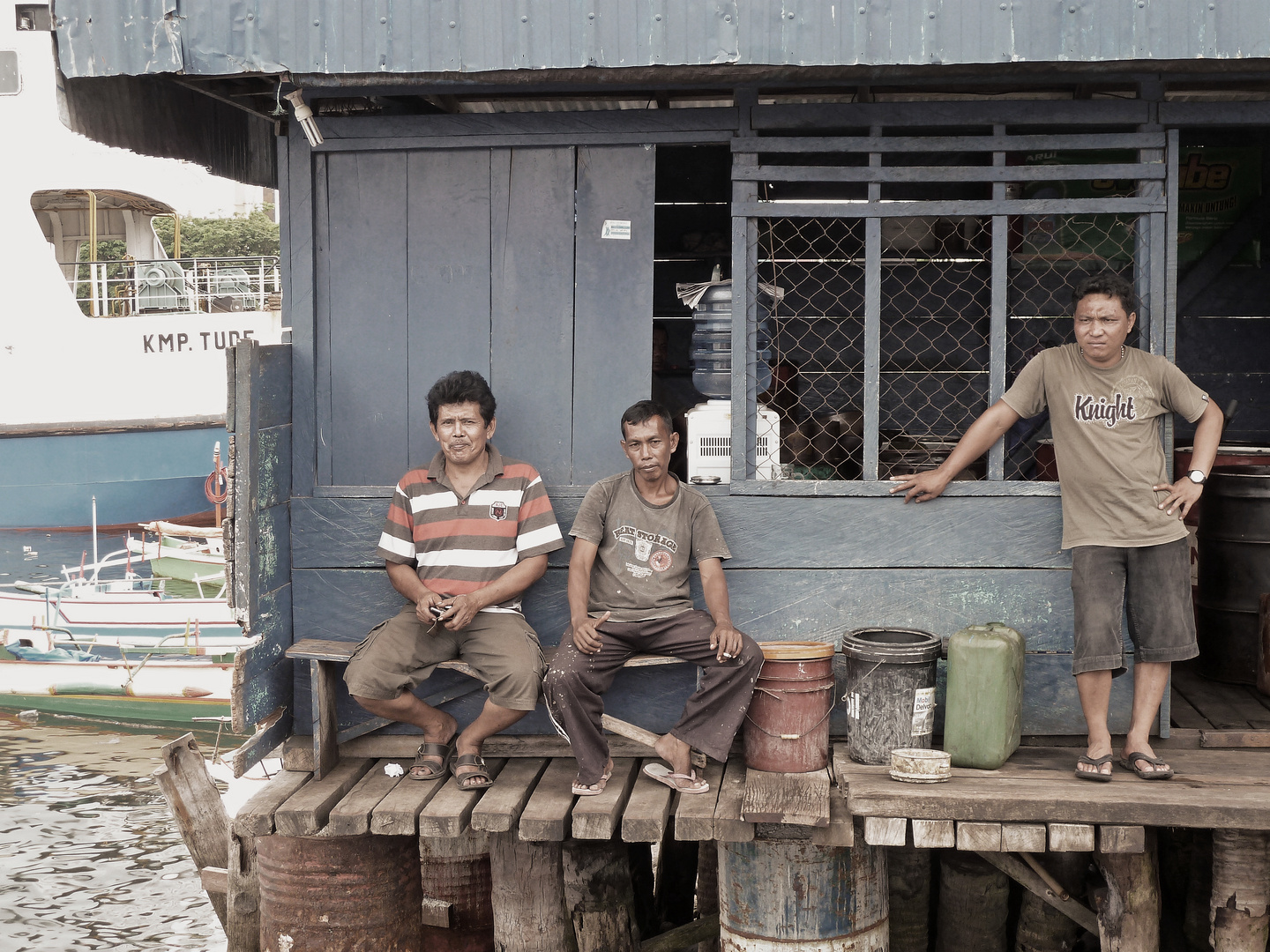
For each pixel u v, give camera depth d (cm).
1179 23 354
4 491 1293
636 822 356
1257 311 592
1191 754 404
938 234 543
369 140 417
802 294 583
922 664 387
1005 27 356
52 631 1058
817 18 358
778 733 385
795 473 449
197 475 1353
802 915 393
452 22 366
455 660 404
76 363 1320
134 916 639
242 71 372
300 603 427
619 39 362
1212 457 377
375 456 426
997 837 352
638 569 396
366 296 423
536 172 415
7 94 1279
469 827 413
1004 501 412
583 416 420
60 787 866
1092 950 453
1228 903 381
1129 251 531
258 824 373
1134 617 380
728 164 582
